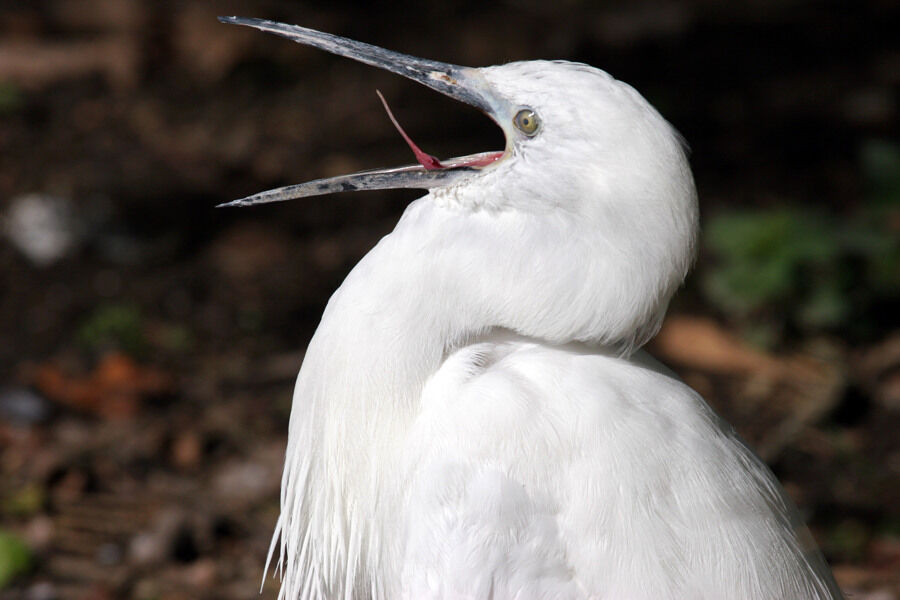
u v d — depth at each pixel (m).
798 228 12.04
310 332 12.43
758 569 5.01
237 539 9.30
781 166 15.82
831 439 10.43
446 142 16.31
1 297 12.67
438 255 5.24
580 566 4.94
